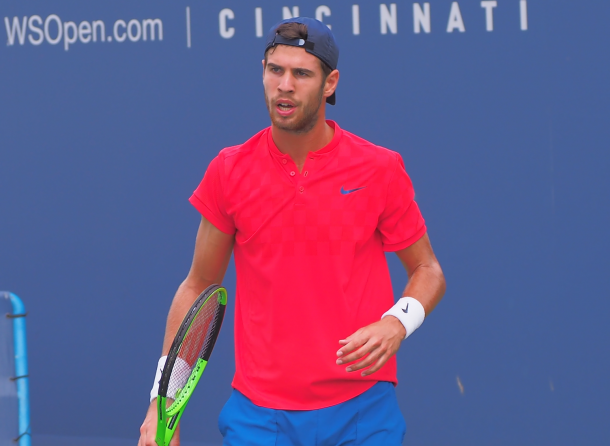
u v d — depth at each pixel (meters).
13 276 15.81
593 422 14.16
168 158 15.17
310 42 7.06
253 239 7.60
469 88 14.16
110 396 15.66
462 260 14.39
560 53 13.88
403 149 14.42
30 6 15.43
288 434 7.71
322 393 7.65
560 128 13.97
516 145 14.10
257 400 7.77
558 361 14.23
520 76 14.01
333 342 7.58
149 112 15.16
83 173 15.47
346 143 7.57
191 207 15.16
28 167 15.64
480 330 14.41
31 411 15.92
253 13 14.67
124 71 15.17
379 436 7.80
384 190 7.57
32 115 15.56
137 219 15.36
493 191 14.23
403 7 14.22
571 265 14.09
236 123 14.89
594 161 13.92
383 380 7.96
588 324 14.10
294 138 7.38
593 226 13.98
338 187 7.48
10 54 15.55
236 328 8.13
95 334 15.62
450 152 14.30
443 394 14.58
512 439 14.42
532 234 14.17
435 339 14.55
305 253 7.50
